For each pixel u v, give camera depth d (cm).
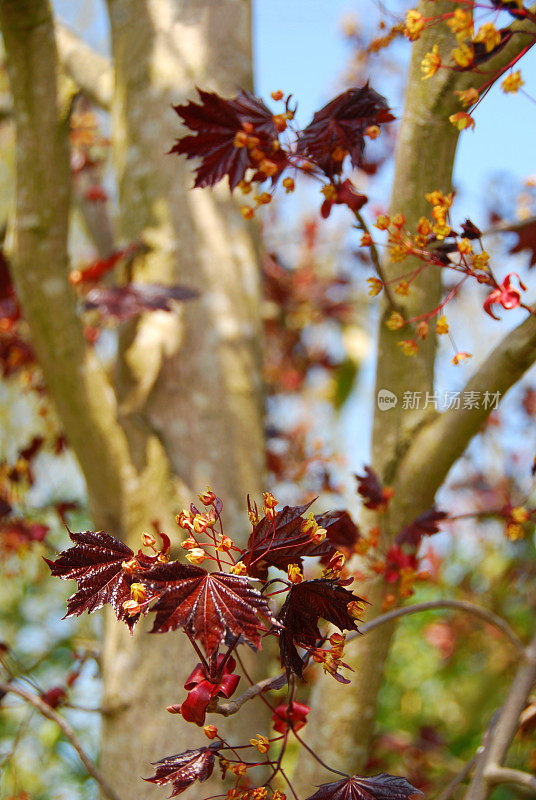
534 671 112
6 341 142
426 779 161
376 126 105
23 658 192
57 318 125
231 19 140
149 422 128
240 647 122
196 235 134
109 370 150
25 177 124
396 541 117
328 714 120
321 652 97
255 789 99
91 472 127
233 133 105
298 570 96
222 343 132
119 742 121
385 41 117
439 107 113
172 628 92
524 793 162
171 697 120
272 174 104
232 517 126
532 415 199
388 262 116
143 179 136
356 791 99
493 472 203
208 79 137
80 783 180
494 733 112
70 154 125
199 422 129
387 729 189
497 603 202
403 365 118
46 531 138
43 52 122
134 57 139
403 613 113
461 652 205
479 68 110
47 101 123
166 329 131
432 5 112
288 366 227
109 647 125
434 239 108
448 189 115
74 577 96
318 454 164
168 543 96
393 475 118
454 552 211
